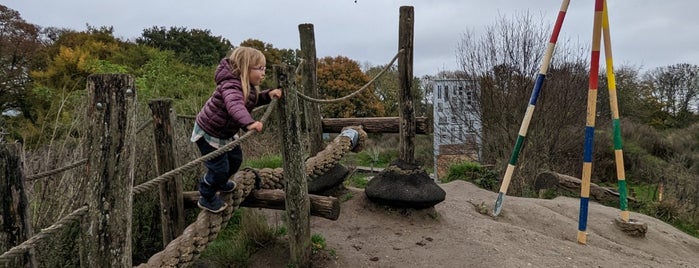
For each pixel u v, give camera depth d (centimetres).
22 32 2144
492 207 684
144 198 481
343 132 559
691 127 2120
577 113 1278
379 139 2558
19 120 1195
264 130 968
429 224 525
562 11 587
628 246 640
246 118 306
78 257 407
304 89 598
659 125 2642
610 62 631
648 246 655
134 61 1811
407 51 534
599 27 555
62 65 1616
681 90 2744
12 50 2000
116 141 199
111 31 2417
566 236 619
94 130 196
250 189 405
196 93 912
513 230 549
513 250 476
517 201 750
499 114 1272
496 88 1285
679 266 565
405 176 541
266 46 2758
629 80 2247
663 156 1834
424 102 2431
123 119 200
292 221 391
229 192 380
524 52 1259
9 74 1761
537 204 748
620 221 689
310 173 485
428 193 530
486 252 455
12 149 212
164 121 412
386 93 2875
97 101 196
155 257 329
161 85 895
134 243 459
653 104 2722
